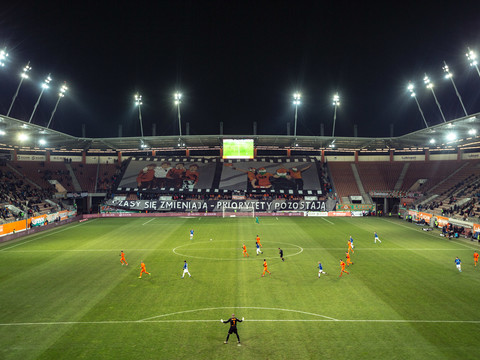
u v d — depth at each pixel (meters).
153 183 83.50
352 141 79.94
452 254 37.25
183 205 78.44
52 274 29.69
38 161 85.81
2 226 46.69
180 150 95.25
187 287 25.94
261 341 17.45
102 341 17.47
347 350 16.47
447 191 70.44
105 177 87.31
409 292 24.73
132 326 19.22
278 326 19.19
